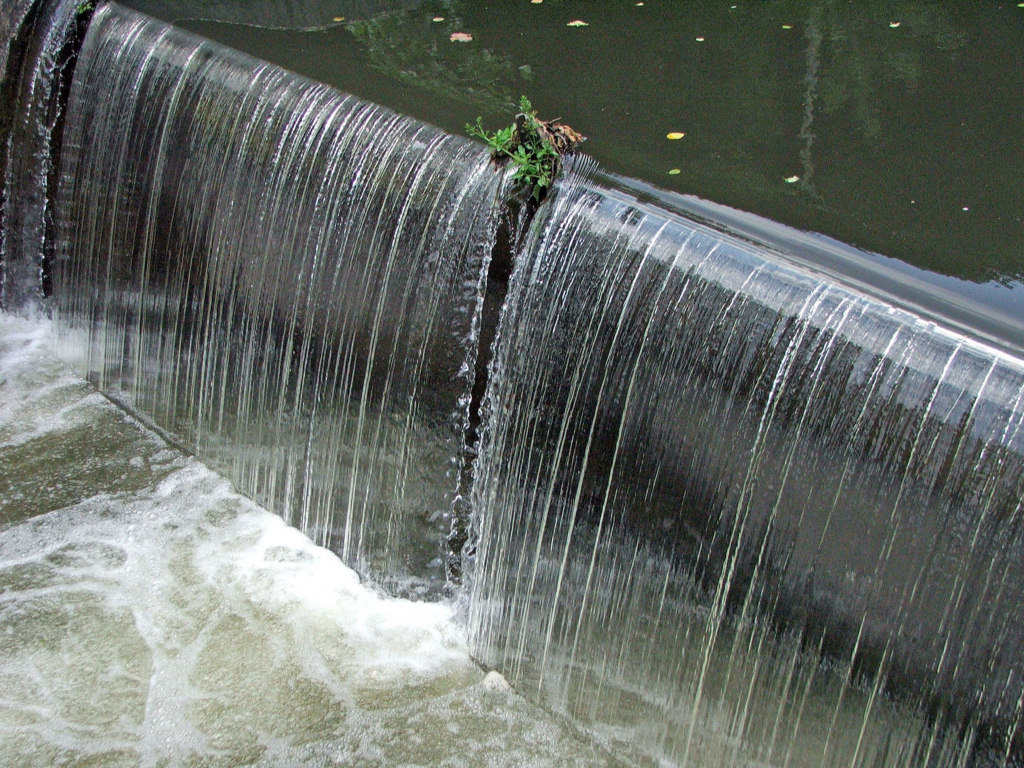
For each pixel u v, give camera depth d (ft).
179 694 18.21
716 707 15.80
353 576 20.95
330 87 21.68
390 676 18.58
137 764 16.98
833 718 14.58
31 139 27.40
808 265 15.43
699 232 15.89
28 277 28.58
